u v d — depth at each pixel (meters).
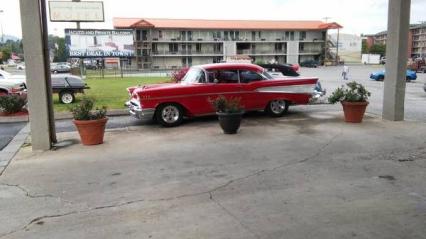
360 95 10.30
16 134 9.76
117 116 12.20
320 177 5.98
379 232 4.18
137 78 33.28
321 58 85.44
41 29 7.96
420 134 8.88
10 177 6.27
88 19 43.38
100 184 5.85
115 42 40.97
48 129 8.00
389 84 10.63
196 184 5.76
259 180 5.88
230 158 7.09
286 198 5.16
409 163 6.65
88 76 38.03
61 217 4.72
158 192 5.47
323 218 4.54
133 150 7.80
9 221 4.64
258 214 4.67
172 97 10.15
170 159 7.11
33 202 5.20
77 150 7.88
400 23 10.18
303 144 8.04
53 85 15.07
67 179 6.11
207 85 10.43
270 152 7.46
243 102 10.82
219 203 5.04
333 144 8.02
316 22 88.06
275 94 11.14
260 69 11.15
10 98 12.00
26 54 7.82
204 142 8.36
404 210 4.73
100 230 4.36
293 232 4.21
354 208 4.81
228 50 80.69
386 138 8.50
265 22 85.19
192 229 4.33
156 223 4.50
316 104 14.16
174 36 77.50
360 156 7.12
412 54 112.38
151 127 10.23
